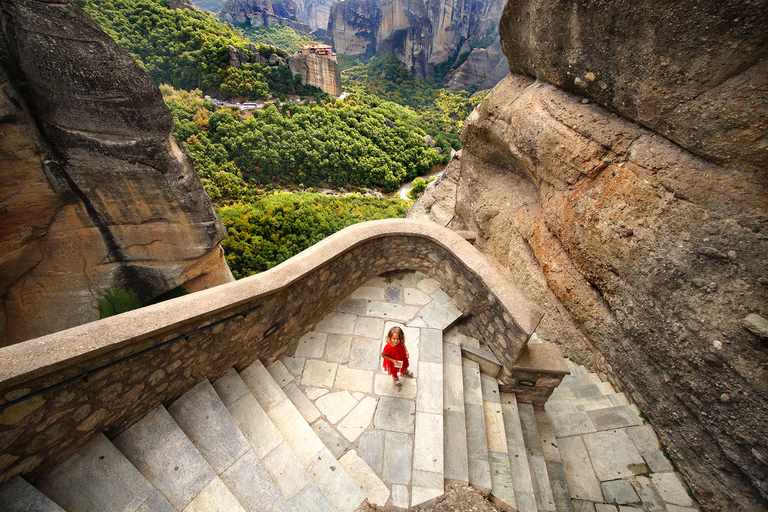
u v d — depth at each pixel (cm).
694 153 323
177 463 249
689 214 320
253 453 269
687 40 295
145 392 260
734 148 291
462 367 381
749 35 260
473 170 745
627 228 377
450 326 411
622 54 358
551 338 559
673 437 364
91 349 210
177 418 282
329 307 418
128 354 234
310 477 266
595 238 421
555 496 333
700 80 300
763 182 281
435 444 301
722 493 318
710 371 313
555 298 539
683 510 334
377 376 358
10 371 183
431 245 433
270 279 314
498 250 697
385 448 301
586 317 472
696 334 319
